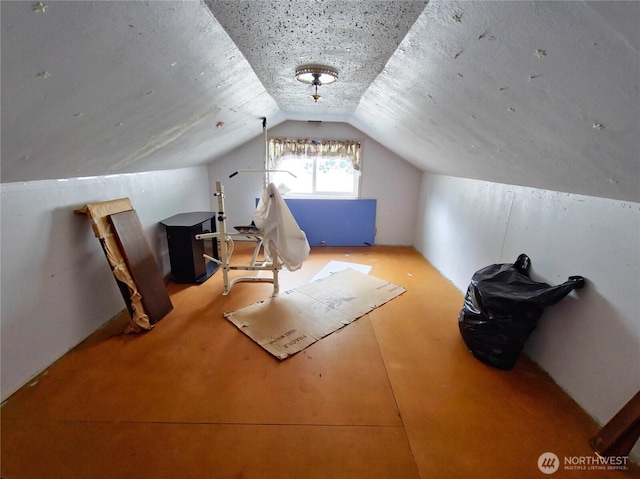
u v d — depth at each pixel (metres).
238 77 1.77
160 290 2.30
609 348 1.39
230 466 1.18
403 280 3.15
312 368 1.76
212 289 2.78
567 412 1.49
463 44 1.06
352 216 4.30
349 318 2.32
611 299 1.39
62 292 1.78
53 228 1.71
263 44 1.36
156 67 1.19
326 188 4.37
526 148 1.49
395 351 1.94
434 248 3.66
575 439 1.34
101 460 1.19
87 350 1.86
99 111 1.27
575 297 1.59
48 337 1.69
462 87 1.34
